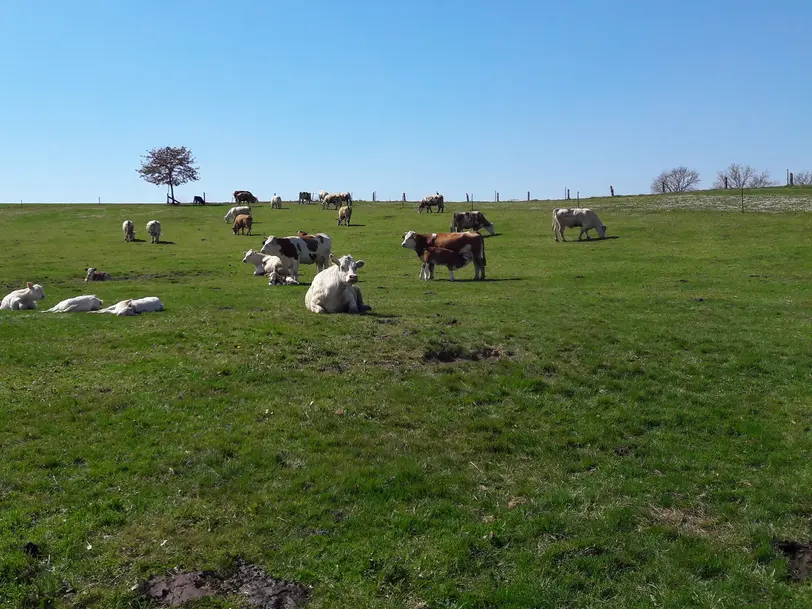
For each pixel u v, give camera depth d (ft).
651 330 55.47
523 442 33.45
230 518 25.13
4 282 98.17
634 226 156.87
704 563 23.29
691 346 51.03
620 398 39.96
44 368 41.83
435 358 46.55
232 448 30.91
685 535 25.09
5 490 26.50
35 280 100.68
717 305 70.44
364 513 25.81
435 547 23.70
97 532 23.95
